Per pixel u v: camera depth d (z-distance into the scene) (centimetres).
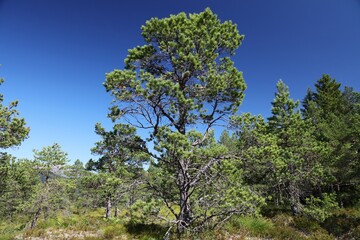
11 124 1827
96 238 1321
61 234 1528
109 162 1988
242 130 1184
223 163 1078
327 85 4000
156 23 1147
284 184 1973
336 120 2822
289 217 1883
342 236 1482
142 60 1205
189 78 1209
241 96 1151
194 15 1230
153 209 1047
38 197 2855
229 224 1357
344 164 2386
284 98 2189
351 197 2672
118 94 1049
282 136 2081
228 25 1243
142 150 1193
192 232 1124
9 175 2575
